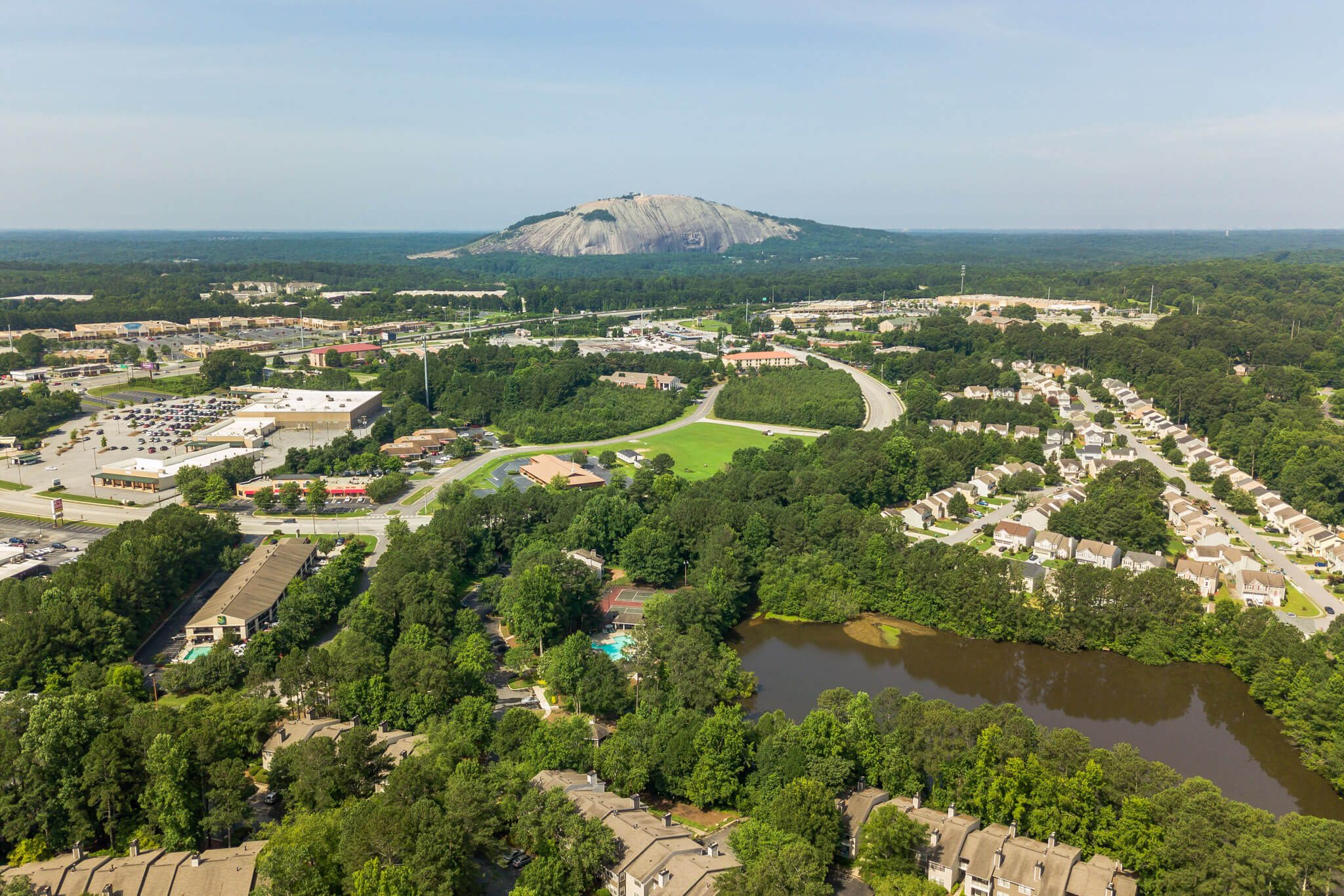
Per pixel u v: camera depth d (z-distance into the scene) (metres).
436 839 120.38
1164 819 131.12
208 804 138.50
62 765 139.00
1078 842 133.50
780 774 147.38
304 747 146.00
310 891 114.81
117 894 116.81
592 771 148.12
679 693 181.00
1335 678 179.38
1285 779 171.00
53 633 192.25
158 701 184.00
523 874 125.88
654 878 123.62
